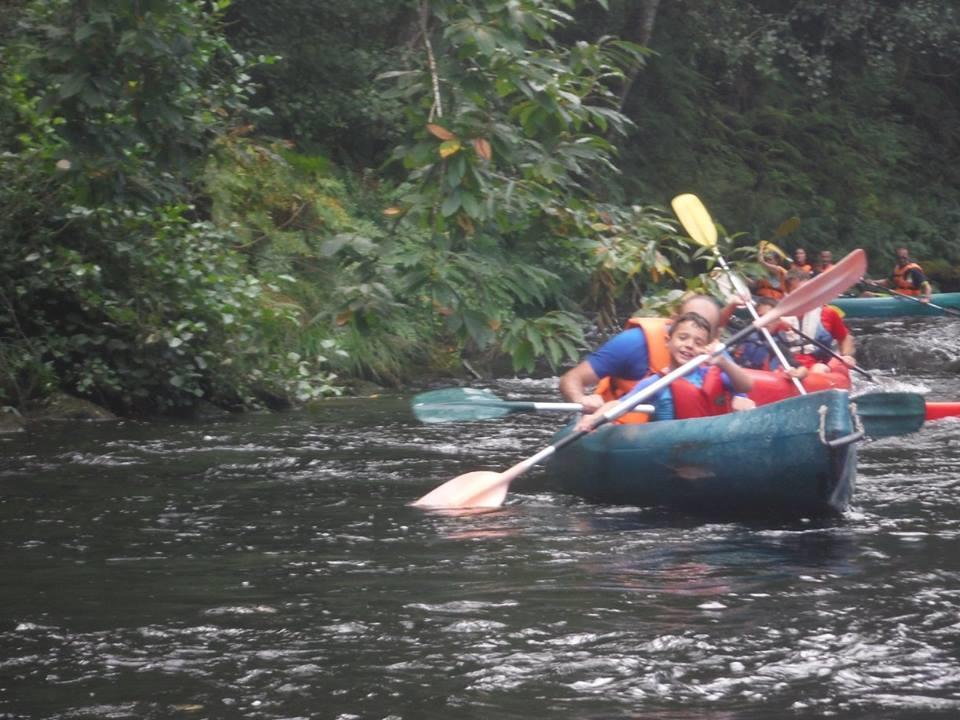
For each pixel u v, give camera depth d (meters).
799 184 35.16
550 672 4.48
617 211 9.51
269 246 16.39
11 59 11.63
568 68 8.38
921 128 42.09
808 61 34.59
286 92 22.89
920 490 8.54
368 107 22.86
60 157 11.31
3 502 7.99
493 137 7.69
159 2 8.42
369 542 6.82
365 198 21.61
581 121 8.36
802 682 4.36
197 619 5.19
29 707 4.13
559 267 17.56
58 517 7.50
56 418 12.29
